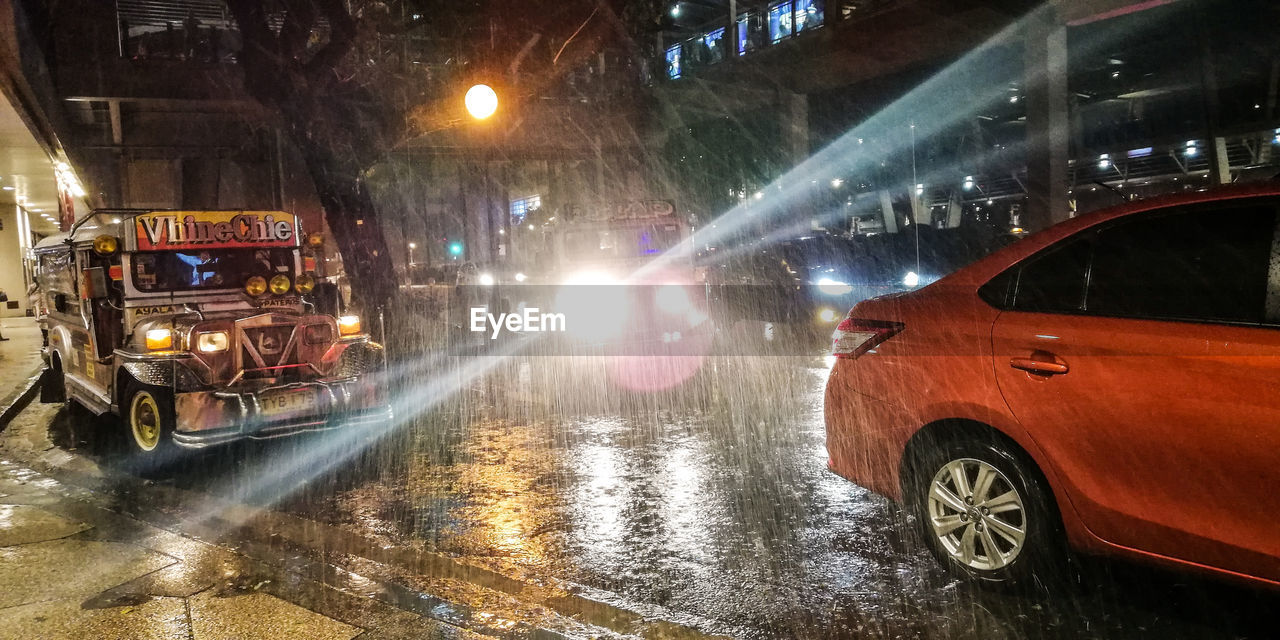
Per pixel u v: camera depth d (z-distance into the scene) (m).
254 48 12.49
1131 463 3.10
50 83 21.95
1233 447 2.85
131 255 6.84
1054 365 3.30
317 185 13.42
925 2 26.58
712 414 7.80
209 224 7.12
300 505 5.31
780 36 32.62
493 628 3.36
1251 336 2.87
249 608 3.59
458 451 6.62
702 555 4.25
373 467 6.19
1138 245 3.27
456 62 9.89
